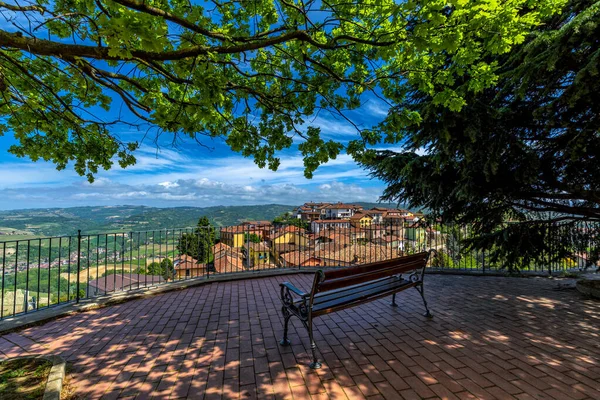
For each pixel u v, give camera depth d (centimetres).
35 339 371
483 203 575
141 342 359
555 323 403
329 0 309
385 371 286
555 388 254
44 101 401
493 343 342
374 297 368
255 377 280
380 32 283
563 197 527
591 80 319
